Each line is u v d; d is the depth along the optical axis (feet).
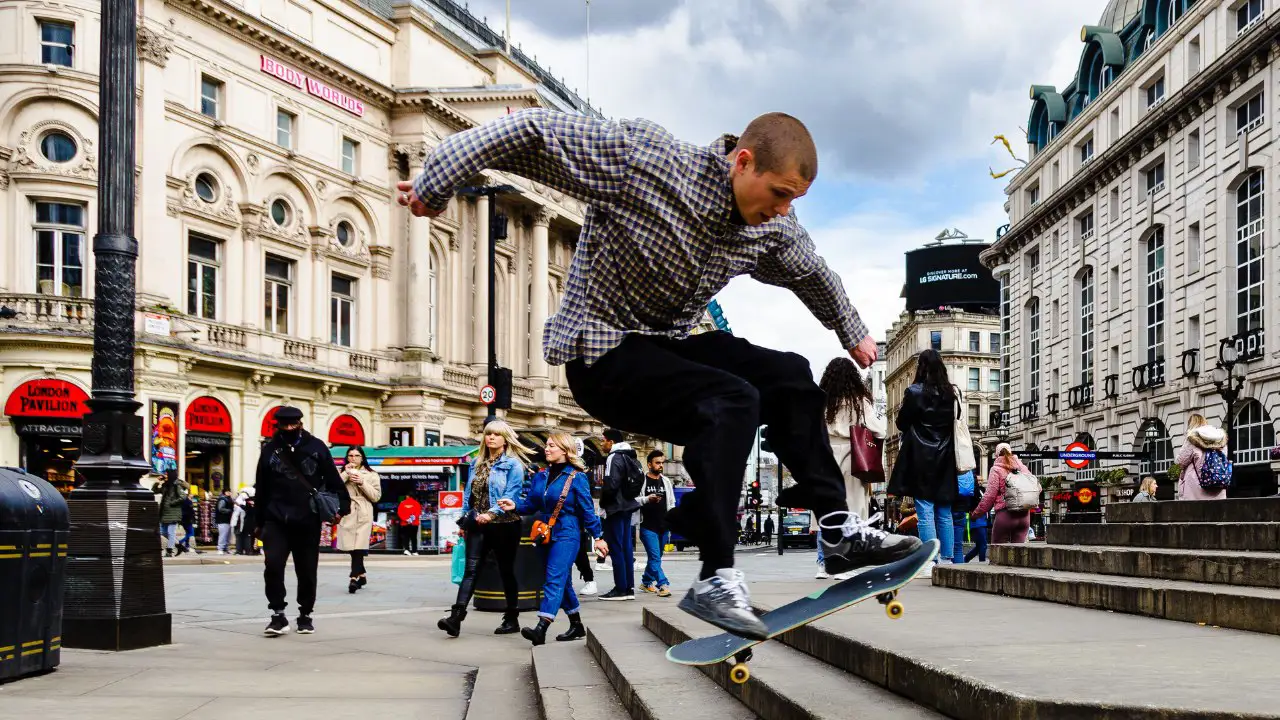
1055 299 171.94
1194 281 124.57
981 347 285.84
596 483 54.85
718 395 9.09
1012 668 9.53
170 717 16.30
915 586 25.29
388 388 119.34
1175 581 18.67
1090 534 27.07
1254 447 110.73
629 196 9.12
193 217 97.91
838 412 29.40
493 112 128.77
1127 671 9.37
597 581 48.16
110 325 25.62
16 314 85.66
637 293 9.41
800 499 10.03
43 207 88.53
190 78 97.35
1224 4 118.32
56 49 88.99
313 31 112.68
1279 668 9.62
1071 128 164.66
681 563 69.72
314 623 30.58
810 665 12.81
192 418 96.78
